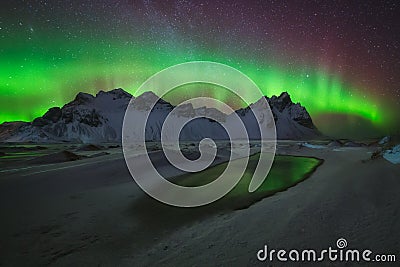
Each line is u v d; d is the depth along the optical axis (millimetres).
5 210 8836
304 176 16406
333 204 8781
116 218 8414
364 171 15367
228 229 7141
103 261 5445
